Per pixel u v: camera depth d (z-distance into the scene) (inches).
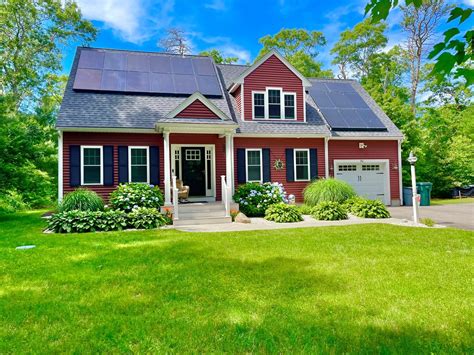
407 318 128.7
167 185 463.8
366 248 252.2
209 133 547.2
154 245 277.9
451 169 829.2
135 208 423.8
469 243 267.0
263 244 274.2
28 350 110.0
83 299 154.6
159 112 523.2
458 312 133.5
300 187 590.2
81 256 240.7
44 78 932.6
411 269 193.6
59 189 478.6
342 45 1238.3
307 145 595.8
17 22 840.3
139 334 119.5
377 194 633.6
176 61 626.5
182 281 179.0
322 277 181.2
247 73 578.2
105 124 482.9
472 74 84.3
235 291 162.2
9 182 528.4
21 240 308.0
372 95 868.6
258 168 572.7
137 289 167.5
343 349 107.6
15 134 540.7
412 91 1043.9
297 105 600.1
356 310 136.9
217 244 277.7
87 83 523.8
